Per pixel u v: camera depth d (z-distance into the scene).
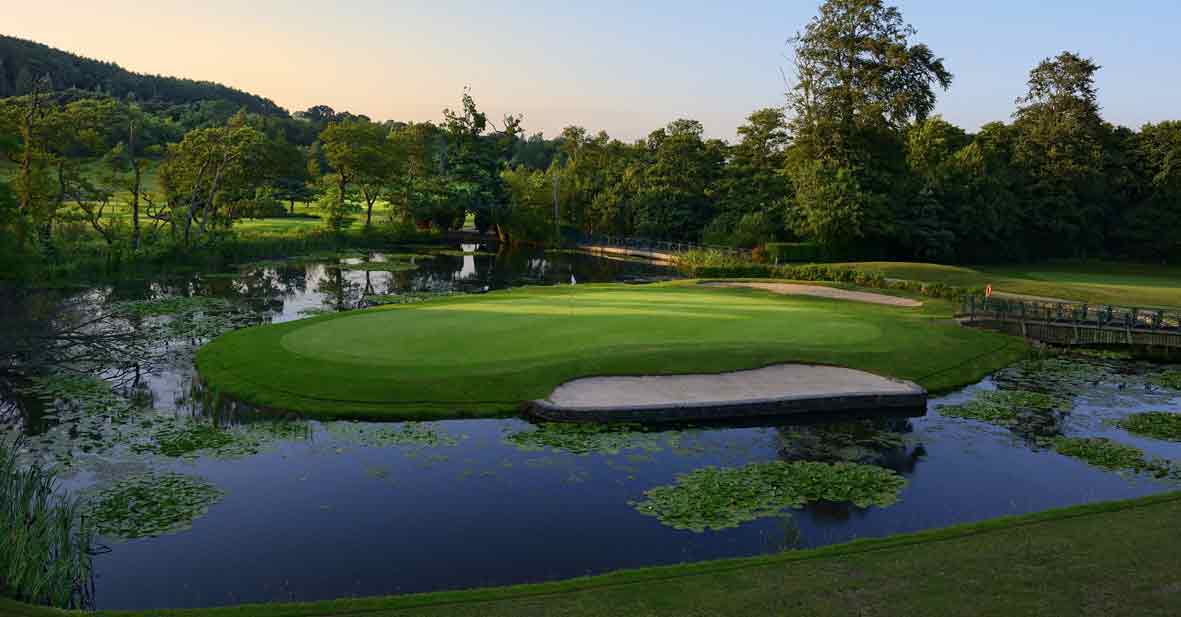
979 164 68.94
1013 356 24.62
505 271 55.69
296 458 14.49
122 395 18.73
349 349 21.06
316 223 90.19
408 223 87.75
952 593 8.14
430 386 18.08
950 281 44.38
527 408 17.23
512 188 93.06
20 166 45.28
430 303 30.73
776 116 78.06
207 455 14.59
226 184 64.88
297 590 9.79
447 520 11.95
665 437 15.99
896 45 62.72
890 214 61.53
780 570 8.87
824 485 13.39
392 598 8.27
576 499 12.75
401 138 97.56
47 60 166.12
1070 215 74.12
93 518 11.73
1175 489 13.52
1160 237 74.88
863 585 8.38
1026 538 9.78
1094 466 14.70
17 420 16.66
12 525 9.71
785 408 17.67
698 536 11.39
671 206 80.56
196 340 25.95
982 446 15.87
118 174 66.75
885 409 18.28
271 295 38.91
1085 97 76.12
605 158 105.81
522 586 8.54
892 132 64.88
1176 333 26.25
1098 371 23.12
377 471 13.91
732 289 40.09
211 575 10.14
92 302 30.03
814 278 46.28
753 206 72.00
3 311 21.55
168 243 52.47
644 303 31.28
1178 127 75.62
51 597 9.13
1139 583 8.34
